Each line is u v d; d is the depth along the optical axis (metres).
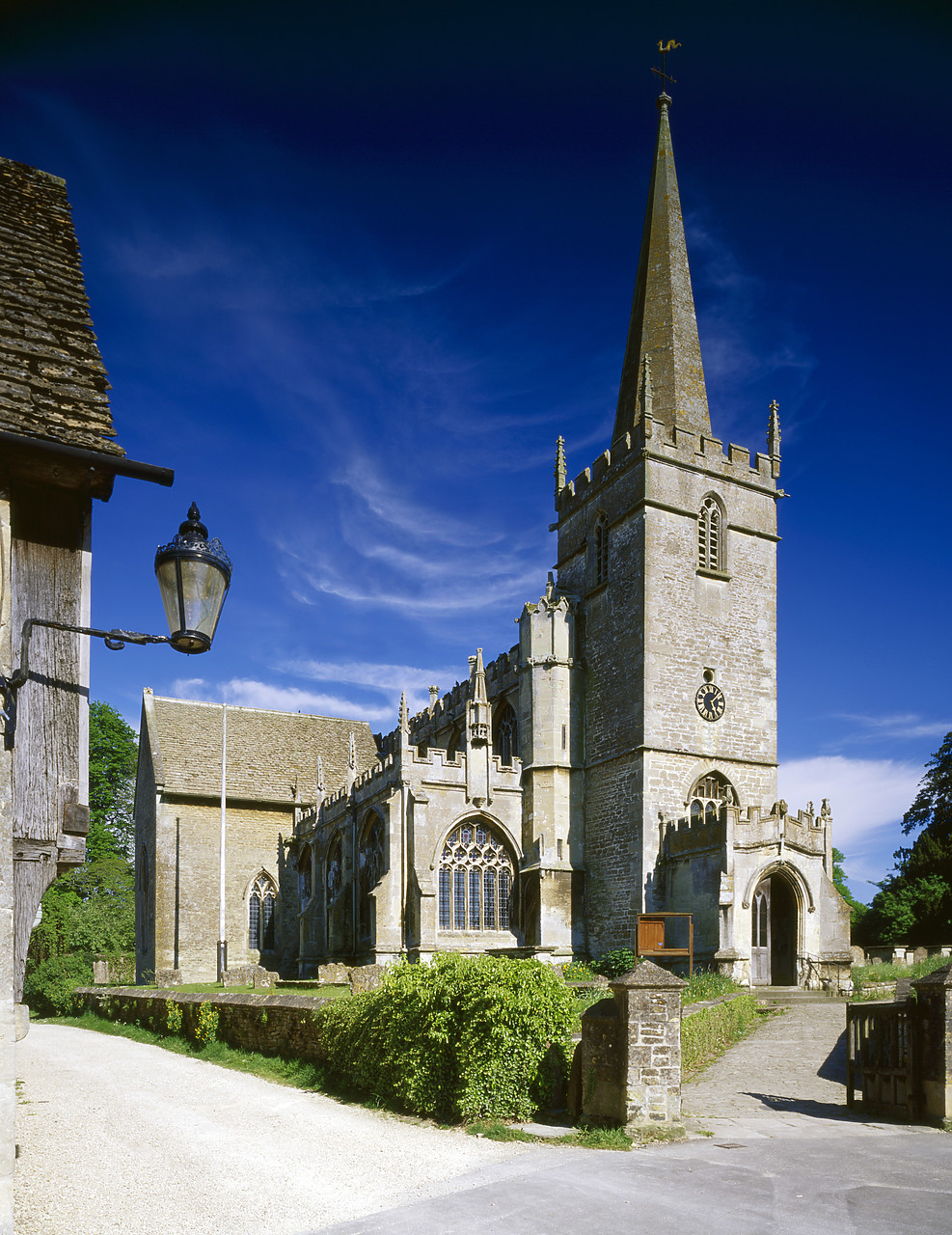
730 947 31.27
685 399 42.03
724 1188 10.23
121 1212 10.12
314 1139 13.48
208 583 7.77
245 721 55.88
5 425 8.29
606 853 38.06
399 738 38.59
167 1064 22.88
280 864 50.97
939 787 54.72
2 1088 7.02
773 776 39.28
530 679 41.22
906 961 39.38
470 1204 9.81
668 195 45.38
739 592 40.28
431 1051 14.93
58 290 10.31
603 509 41.41
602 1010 13.52
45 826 8.38
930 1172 10.81
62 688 8.71
